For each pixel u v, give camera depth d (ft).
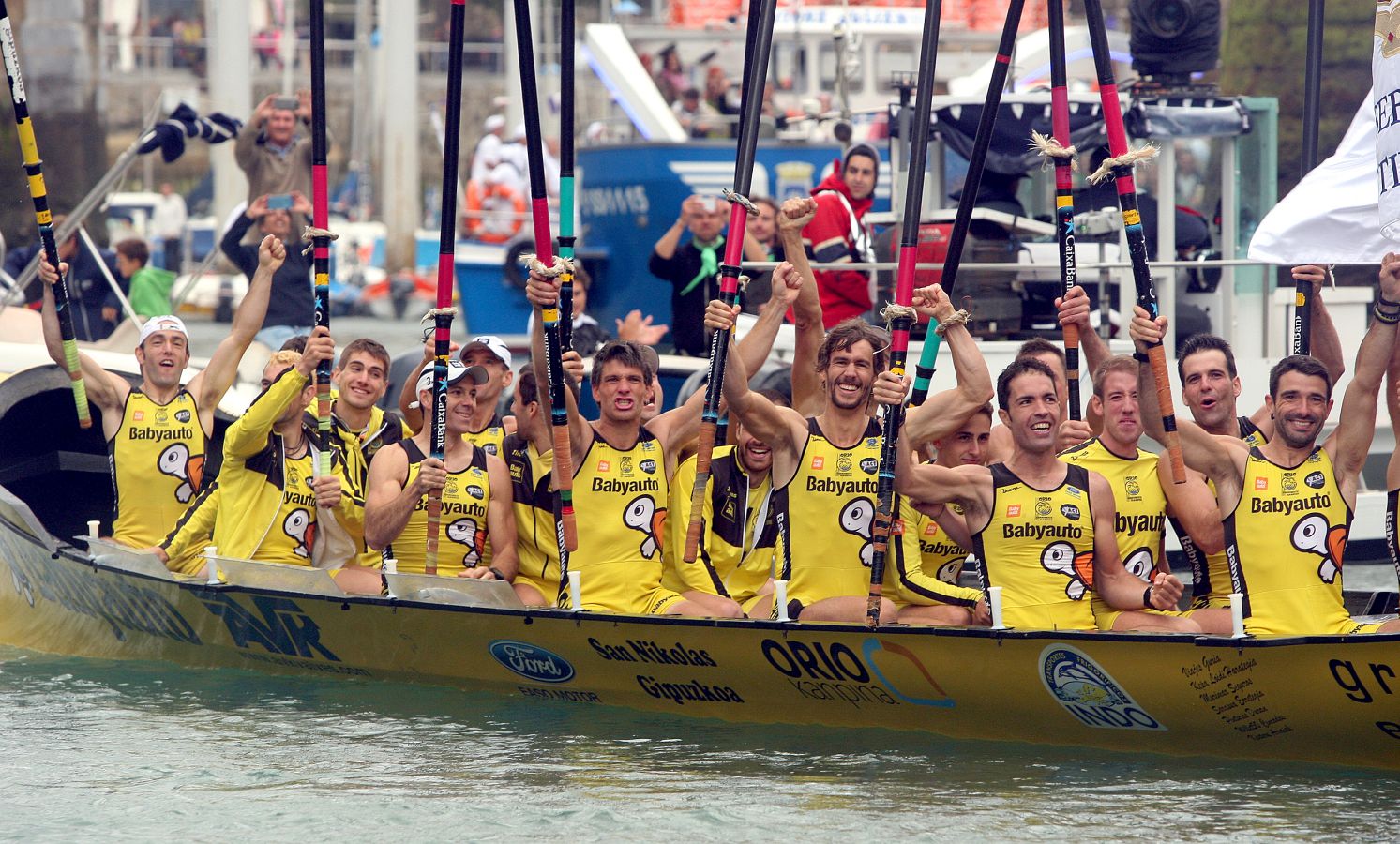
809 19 188.14
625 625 86.63
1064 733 81.51
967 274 126.21
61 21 361.10
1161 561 86.38
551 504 91.61
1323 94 171.22
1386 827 68.69
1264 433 95.20
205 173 452.76
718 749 82.07
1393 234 81.20
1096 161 131.64
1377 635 71.87
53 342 103.96
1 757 81.41
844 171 142.41
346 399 99.71
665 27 201.26
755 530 93.09
